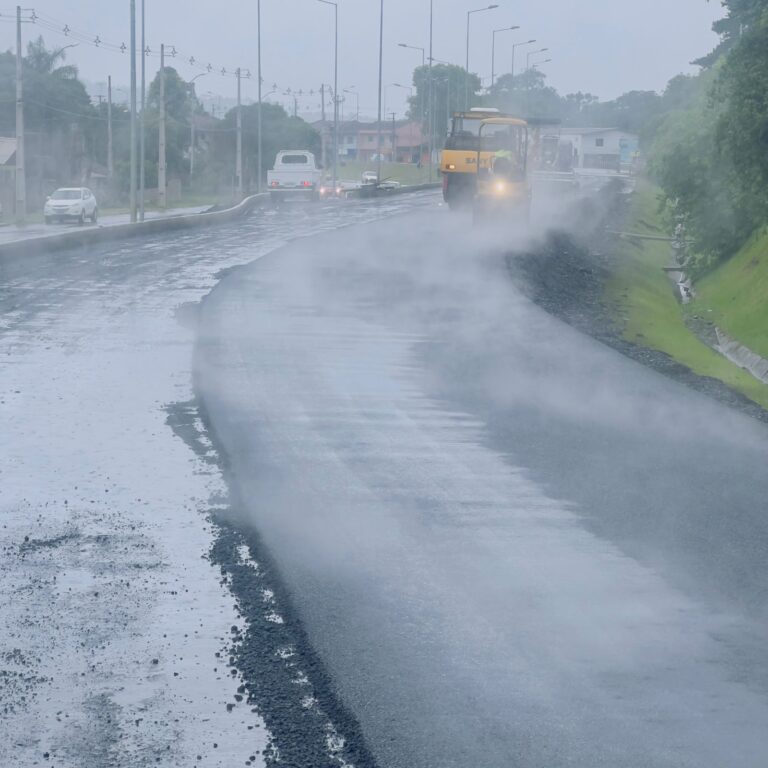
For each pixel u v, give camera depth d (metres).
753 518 9.32
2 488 9.94
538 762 5.27
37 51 88.31
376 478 10.30
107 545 8.42
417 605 7.25
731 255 36.47
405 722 5.65
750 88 23.59
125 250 33.44
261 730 5.56
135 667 6.30
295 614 7.05
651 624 7.00
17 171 48.59
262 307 21.44
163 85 62.84
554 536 8.73
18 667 6.29
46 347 17.06
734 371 19.81
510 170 40.22
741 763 5.29
